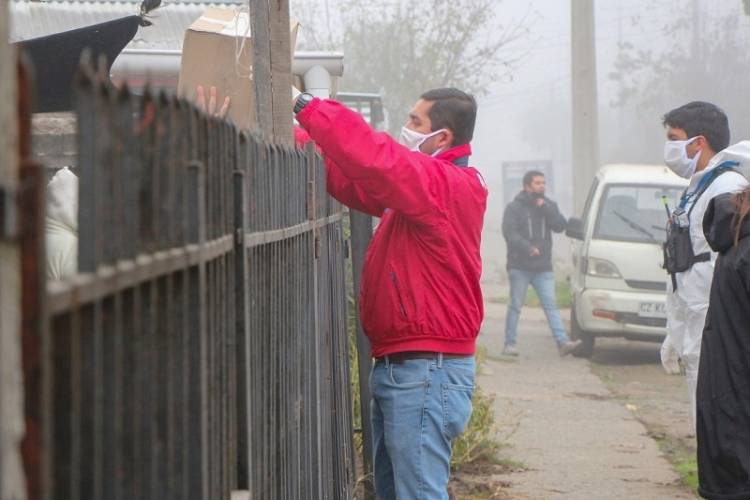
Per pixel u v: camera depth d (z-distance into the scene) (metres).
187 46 12.95
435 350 10.56
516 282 33.84
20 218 3.19
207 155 5.88
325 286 12.13
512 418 23.14
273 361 8.16
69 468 3.66
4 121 3.24
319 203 11.45
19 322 3.21
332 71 19.16
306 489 10.02
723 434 11.27
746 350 11.18
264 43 11.15
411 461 10.62
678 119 15.40
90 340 3.86
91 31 10.80
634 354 34.97
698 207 14.98
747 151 14.70
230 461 6.55
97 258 3.86
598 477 18.05
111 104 4.09
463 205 10.38
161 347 4.92
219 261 6.21
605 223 32.91
